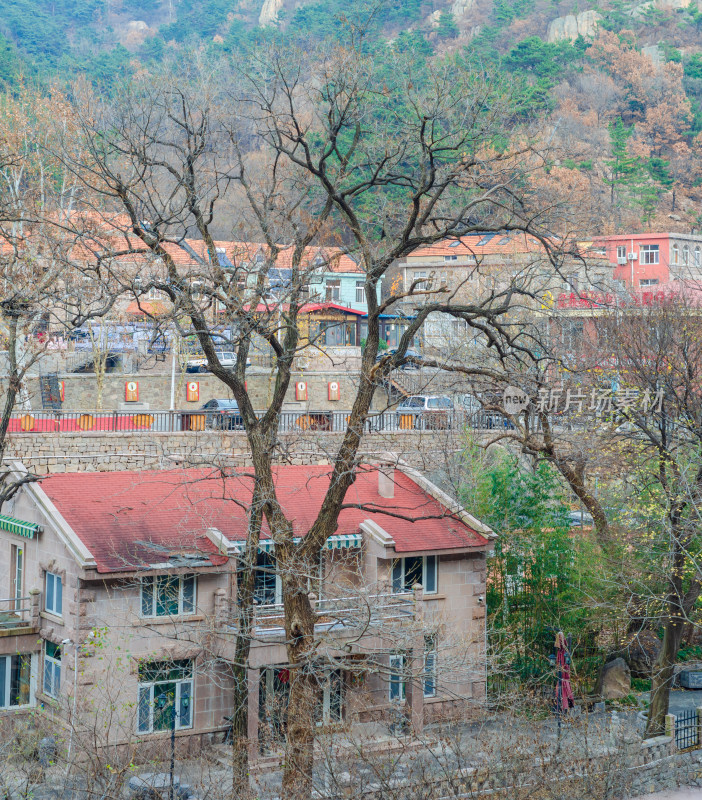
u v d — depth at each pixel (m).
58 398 53.88
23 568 30.92
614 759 22.23
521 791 20.98
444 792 21.06
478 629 33.91
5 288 29.27
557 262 24.92
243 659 23.92
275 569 22.23
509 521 36.09
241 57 23.95
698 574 29.23
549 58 142.62
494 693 33.06
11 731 27.02
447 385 39.12
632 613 35.06
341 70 22.27
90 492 31.48
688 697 34.91
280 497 33.47
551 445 33.16
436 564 33.28
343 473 21.98
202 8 192.38
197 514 31.48
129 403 57.91
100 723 27.11
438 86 21.73
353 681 30.67
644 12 183.00
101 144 24.41
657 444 30.81
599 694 34.38
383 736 28.98
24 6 163.88
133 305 58.22
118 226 23.81
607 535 34.44
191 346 54.12
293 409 62.19
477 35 152.88
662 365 34.53
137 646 28.47
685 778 23.84
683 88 158.88
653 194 120.94
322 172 22.36
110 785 21.94
